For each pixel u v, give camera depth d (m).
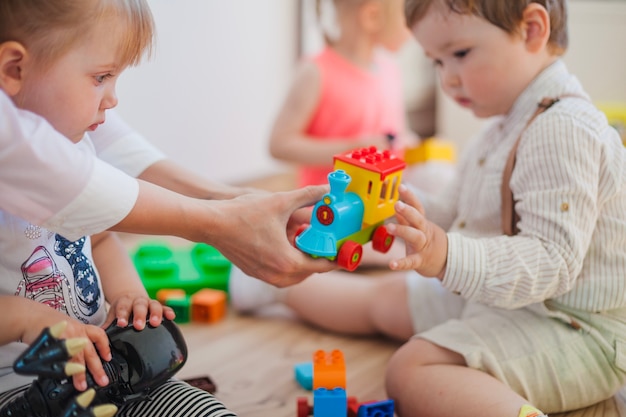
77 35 0.80
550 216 1.03
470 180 1.23
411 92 2.58
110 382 0.84
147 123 1.92
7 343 0.82
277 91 2.36
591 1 2.34
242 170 2.28
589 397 1.08
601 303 1.08
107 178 0.81
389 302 1.30
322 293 1.38
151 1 1.86
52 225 0.80
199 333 1.36
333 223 0.93
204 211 0.90
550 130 1.06
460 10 1.12
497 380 1.02
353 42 1.83
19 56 0.78
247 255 0.96
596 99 2.40
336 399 0.96
